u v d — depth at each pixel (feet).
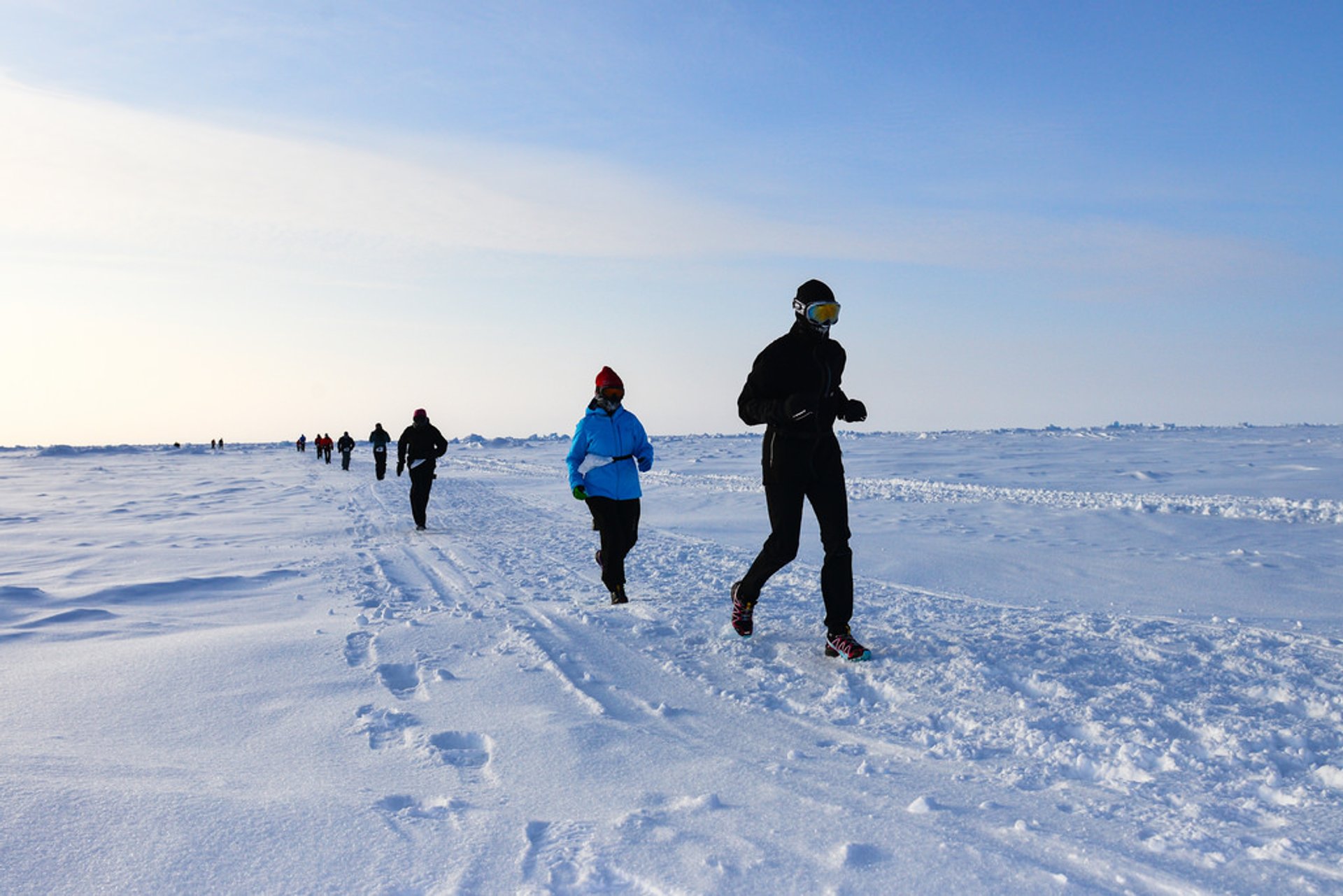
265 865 6.05
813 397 12.07
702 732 9.70
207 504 54.34
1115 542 29.89
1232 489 52.60
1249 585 21.38
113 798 7.05
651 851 6.39
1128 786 7.84
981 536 31.78
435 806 7.24
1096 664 11.80
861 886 5.82
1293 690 10.33
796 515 13.05
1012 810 7.24
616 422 19.58
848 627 12.95
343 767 8.36
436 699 11.07
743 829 6.82
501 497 60.59
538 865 6.14
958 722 9.89
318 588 21.93
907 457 92.94
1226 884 5.80
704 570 24.14
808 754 8.89
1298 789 7.56
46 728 9.45
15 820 6.52
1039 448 110.93
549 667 12.59
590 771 8.30
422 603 19.69
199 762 8.36
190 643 14.10
